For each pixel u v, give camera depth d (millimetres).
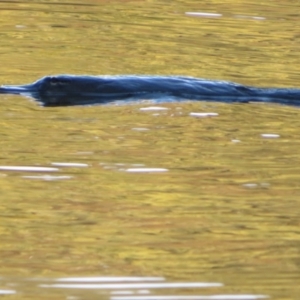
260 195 25703
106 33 45594
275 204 25125
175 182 26391
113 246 22469
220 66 40125
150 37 45062
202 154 28625
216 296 20344
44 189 25578
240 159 28312
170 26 47562
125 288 20578
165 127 31094
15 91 34531
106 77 35062
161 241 22797
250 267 21656
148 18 49188
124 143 29281
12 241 22609
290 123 32125
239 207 24859
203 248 22562
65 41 43531
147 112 32719
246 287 20703
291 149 29328
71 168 27078
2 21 47156
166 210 24531
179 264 21688
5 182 25922
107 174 26766
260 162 28094
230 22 49156
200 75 38250
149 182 26297
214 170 27359
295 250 22500
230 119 32375
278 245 22781
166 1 53969
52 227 23375
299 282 21000
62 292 20328
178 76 36094
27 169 26875
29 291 20312
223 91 35250
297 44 45219
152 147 29047
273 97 35219
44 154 28031
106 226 23500
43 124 30812
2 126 30406
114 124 31156
